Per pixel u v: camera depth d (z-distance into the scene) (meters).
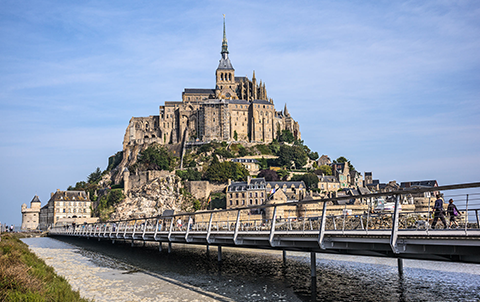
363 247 31.03
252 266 59.09
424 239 26.81
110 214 197.25
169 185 188.50
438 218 31.80
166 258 68.56
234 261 64.25
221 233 47.16
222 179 191.88
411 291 42.91
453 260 26.97
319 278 49.72
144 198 188.50
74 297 33.75
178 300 40.22
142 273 55.56
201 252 76.62
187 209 180.50
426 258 28.58
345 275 51.53
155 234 63.22
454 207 31.34
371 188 197.25
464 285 45.50
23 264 39.03
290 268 57.22
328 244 33.75
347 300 39.50
